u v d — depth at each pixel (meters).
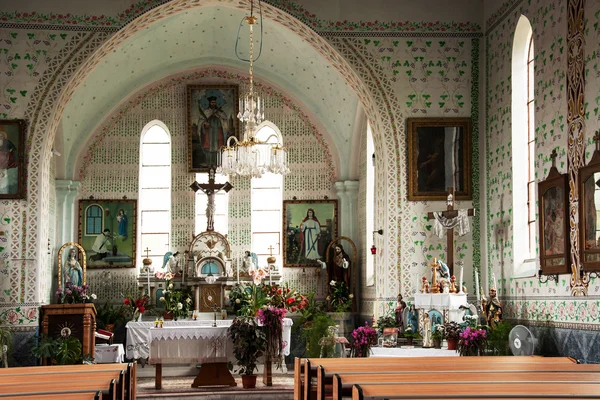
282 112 27.44
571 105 15.85
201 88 27.00
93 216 26.33
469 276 20.66
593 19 15.09
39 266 19.97
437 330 17.81
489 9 20.91
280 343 19.92
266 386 20.11
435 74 21.16
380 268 21.20
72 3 20.73
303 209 27.03
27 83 20.44
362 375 9.91
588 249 14.95
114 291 26.05
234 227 27.05
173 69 26.75
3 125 20.23
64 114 25.03
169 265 25.91
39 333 19.45
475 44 21.27
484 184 20.86
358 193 26.81
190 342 19.50
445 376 9.77
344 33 21.17
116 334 25.50
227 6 22.12
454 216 19.38
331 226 26.97
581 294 15.36
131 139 26.86
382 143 20.98
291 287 26.69
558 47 16.53
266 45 25.83
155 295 25.86
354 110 26.16
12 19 20.55
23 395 7.92
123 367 11.56
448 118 21.02
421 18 21.28
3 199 20.05
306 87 26.88
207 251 26.06
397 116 21.02
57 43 20.61
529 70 19.03
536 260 17.20
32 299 19.83
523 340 16.14
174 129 27.06
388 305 20.52
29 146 20.28
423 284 19.30
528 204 18.84
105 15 20.78
